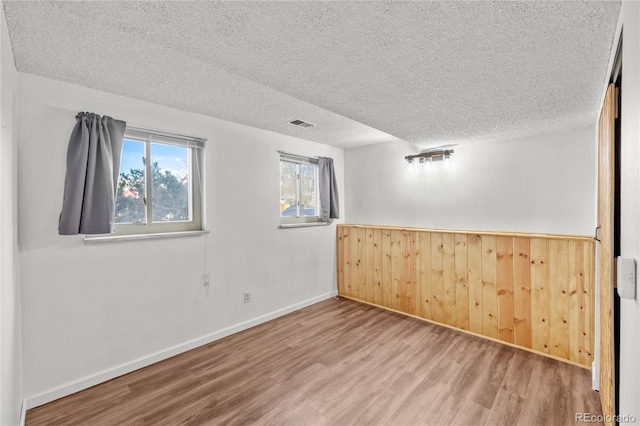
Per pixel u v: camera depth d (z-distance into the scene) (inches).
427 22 50.5
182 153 112.8
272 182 140.4
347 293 172.2
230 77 83.3
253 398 82.6
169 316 105.5
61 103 84.0
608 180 59.9
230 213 123.8
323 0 45.1
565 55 60.6
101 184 86.5
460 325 128.7
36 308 79.4
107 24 52.7
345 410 77.7
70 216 80.9
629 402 36.5
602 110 74.5
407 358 104.0
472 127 110.0
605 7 45.8
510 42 56.3
